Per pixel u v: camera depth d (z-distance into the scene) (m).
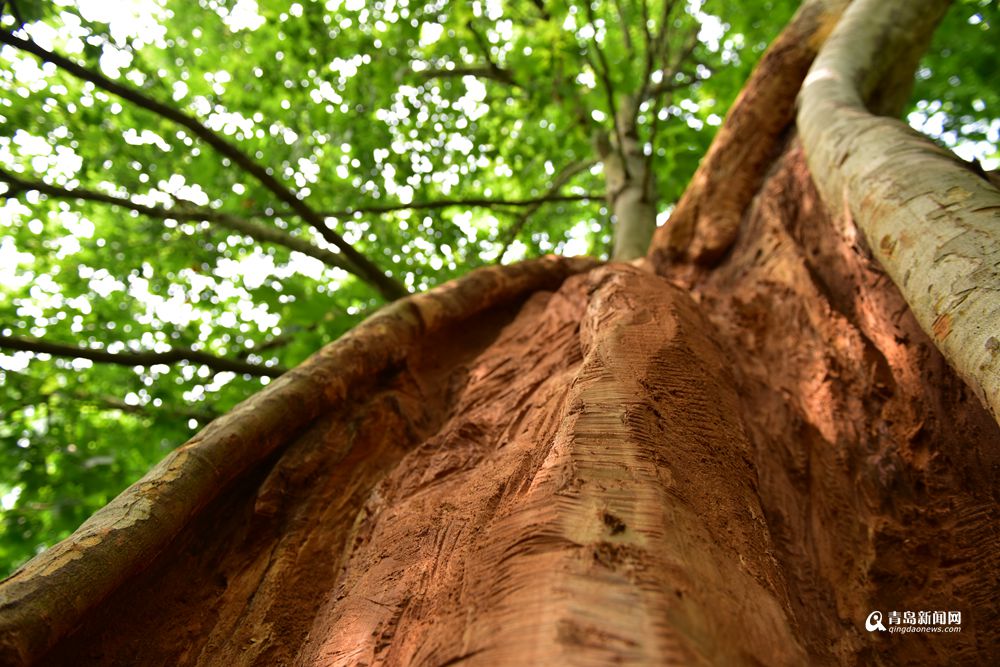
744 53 7.09
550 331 3.03
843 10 4.05
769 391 2.63
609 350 1.87
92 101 5.36
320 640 1.62
